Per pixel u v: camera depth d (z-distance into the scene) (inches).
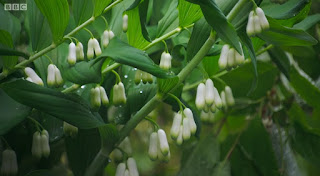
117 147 28.7
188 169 36.6
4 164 28.1
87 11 29.0
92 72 27.9
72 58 27.9
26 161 30.5
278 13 29.3
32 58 28.0
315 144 36.7
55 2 27.3
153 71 26.3
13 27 28.7
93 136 30.3
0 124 27.0
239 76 36.5
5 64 27.7
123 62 26.2
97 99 28.3
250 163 36.6
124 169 28.3
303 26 31.9
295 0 29.2
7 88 26.7
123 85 29.6
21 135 29.9
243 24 28.1
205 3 26.4
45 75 29.5
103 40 28.6
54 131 29.7
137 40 29.4
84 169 30.1
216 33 28.3
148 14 34.1
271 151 36.4
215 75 34.9
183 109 30.0
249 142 36.7
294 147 37.1
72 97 27.5
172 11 30.2
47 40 29.6
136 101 29.9
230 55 28.0
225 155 36.8
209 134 37.2
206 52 28.5
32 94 26.9
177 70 32.9
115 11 31.1
